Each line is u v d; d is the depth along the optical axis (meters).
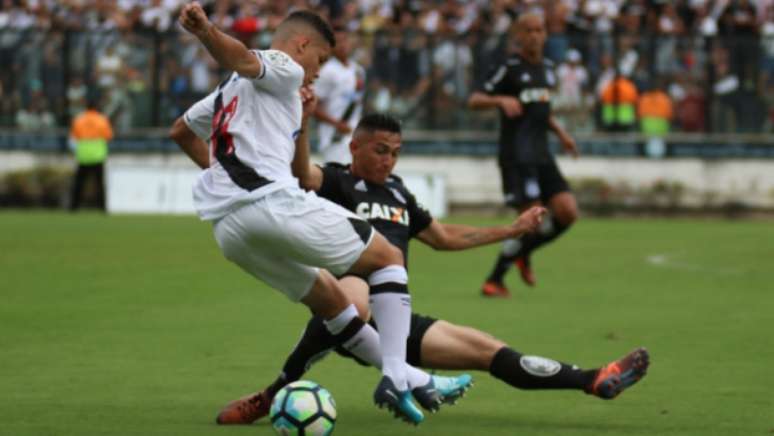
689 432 22.28
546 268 55.06
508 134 44.81
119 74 95.69
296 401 20.55
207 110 22.67
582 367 29.36
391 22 98.00
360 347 22.44
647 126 94.06
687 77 94.00
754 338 34.09
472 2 98.44
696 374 28.45
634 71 93.81
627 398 25.58
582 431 22.38
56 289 44.94
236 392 26.11
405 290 22.03
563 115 93.88
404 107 93.62
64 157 96.62
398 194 24.78
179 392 26.08
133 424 22.84
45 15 100.88
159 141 95.44
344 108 54.31
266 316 38.09
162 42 95.44
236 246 21.69
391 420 23.31
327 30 22.50
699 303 42.28
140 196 93.69
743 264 56.91
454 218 91.38
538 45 44.75
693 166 94.31
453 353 22.92
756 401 25.23
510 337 34.12
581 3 98.94
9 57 96.38
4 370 28.61
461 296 43.97
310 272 22.03
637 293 45.25
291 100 21.77
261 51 21.44
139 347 32.00
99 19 99.56
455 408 24.55
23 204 96.56
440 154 94.12
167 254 58.69
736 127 94.50
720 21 96.19
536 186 44.28
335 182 24.52
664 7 98.81
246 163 21.45
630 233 76.81
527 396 25.81
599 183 93.94
